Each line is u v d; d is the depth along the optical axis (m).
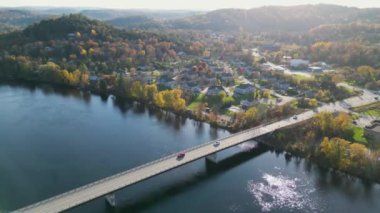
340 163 176.75
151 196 152.50
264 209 144.50
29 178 162.88
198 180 166.25
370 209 146.38
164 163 165.88
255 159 188.62
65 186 157.12
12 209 139.12
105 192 140.62
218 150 181.88
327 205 148.38
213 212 142.12
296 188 160.75
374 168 168.75
